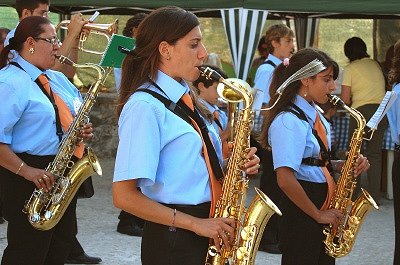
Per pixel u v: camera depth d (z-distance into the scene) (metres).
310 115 4.40
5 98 4.45
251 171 3.30
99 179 10.28
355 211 4.65
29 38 4.59
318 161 4.45
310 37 11.55
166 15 3.13
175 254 3.17
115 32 5.63
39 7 5.75
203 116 3.32
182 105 3.16
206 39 13.00
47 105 4.61
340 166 4.77
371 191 9.11
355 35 13.22
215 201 3.22
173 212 3.09
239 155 3.29
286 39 7.87
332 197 4.52
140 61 3.19
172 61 3.13
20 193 4.58
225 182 3.25
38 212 4.55
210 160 3.19
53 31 4.69
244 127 3.32
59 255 4.95
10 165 4.48
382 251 7.23
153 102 3.08
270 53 7.97
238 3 8.91
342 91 9.24
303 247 4.44
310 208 4.34
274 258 6.88
